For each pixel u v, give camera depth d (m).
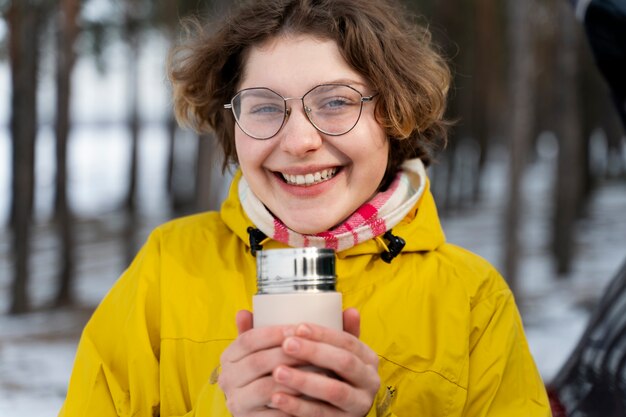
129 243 14.83
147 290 1.72
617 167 29.52
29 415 6.09
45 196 24.45
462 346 1.64
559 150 14.20
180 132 22.19
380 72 1.58
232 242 1.77
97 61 15.75
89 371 1.67
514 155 10.49
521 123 10.48
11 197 18.09
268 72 1.56
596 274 14.05
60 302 12.08
